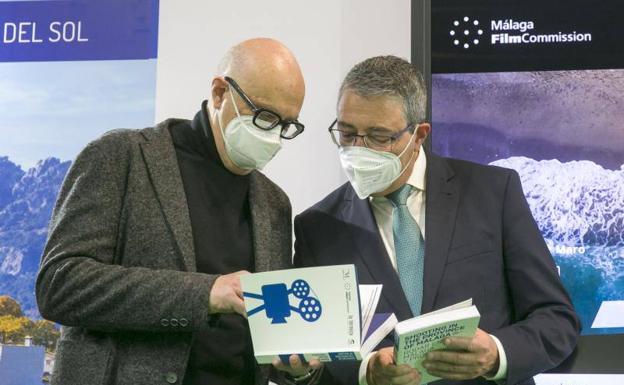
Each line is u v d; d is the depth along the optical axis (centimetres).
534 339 189
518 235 206
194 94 285
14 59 293
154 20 291
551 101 268
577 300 257
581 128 265
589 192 262
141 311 171
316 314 164
